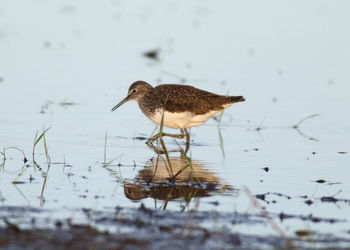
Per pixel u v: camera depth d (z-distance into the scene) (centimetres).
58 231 935
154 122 1575
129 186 1195
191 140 1562
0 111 1708
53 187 1172
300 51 2467
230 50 2480
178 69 2214
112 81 2062
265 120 1720
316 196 1156
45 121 1650
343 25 2839
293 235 955
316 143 1530
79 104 1820
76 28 2764
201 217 1023
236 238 927
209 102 1512
